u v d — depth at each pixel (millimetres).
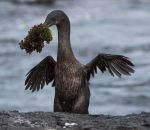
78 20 33656
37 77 10953
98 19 33938
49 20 10555
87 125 9141
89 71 10680
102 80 21922
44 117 9492
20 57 25172
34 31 10117
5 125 9062
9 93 20359
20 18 33531
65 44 10586
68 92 10430
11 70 23266
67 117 9523
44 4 36844
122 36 29750
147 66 23703
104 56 10664
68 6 37250
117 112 18672
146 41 28500
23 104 19219
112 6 37844
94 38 29203
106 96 20141
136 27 32062
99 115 9758
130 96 20109
